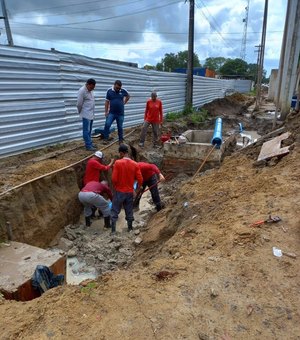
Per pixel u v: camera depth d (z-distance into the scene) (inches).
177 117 595.2
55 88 301.1
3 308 103.2
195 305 98.0
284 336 87.8
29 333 89.0
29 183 212.4
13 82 252.5
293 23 345.4
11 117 255.1
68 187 250.8
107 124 334.3
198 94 805.9
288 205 152.5
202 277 110.0
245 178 212.7
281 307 97.2
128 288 106.5
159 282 109.4
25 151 275.3
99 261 203.8
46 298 105.2
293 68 359.9
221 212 163.2
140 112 493.7
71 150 296.4
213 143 328.8
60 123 313.4
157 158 358.6
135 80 465.1
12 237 188.2
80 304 99.7
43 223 217.3
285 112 374.6
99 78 375.2
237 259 118.6
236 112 903.7
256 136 555.5
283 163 209.2
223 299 100.1
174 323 91.2
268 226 137.5
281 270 112.3
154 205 295.7
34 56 271.0
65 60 311.3
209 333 88.1
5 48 241.4
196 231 149.3
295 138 239.1
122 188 232.1
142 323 91.1
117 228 252.4
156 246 198.5
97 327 90.0
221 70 2652.6
